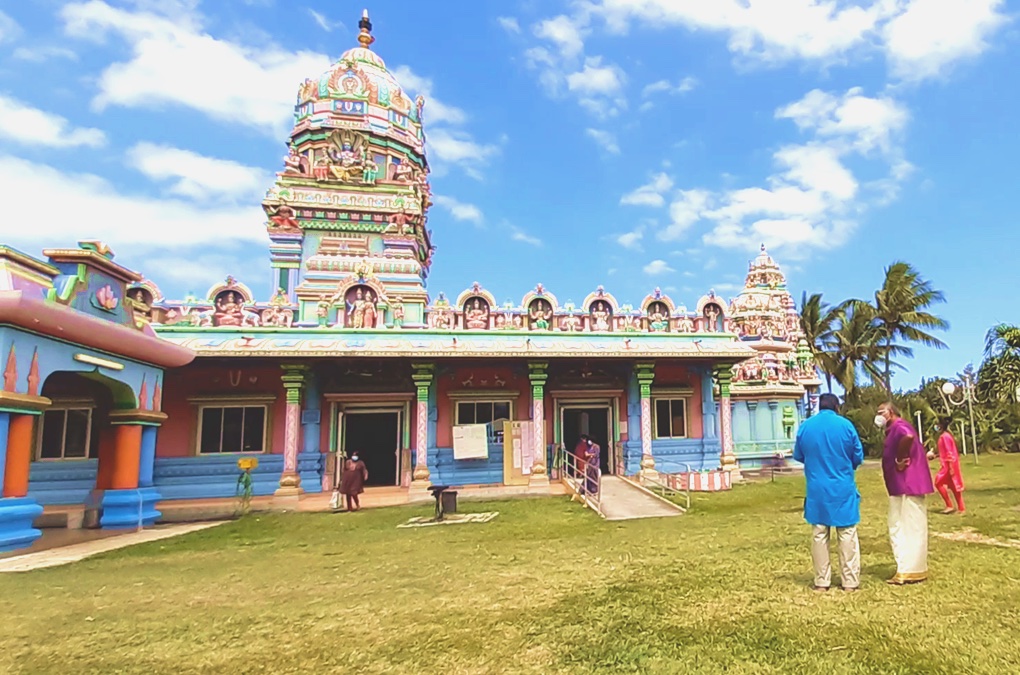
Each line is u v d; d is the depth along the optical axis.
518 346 19.11
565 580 6.65
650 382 19.95
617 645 4.39
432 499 17.38
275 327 18.42
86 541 12.38
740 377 23.73
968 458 26.47
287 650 4.69
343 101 29.53
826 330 38.09
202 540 12.31
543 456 18.73
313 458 18.31
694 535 9.69
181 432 17.98
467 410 19.64
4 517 10.54
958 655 3.97
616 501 15.20
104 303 13.32
